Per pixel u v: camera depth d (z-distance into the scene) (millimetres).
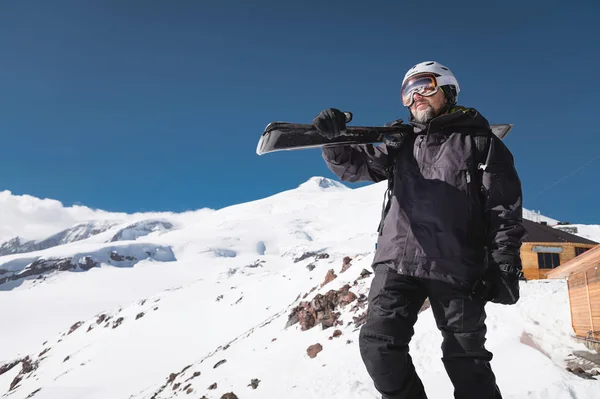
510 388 6074
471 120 2076
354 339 16969
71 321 111250
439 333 12078
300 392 12375
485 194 2010
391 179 2264
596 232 81438
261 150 2156
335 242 174500
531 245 21406
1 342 96562
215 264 167125
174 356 43531
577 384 4535
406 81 2277
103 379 42312
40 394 42562
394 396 1866
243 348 23922
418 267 1938
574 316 8945
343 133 2023
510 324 10781
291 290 48344
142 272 159125
